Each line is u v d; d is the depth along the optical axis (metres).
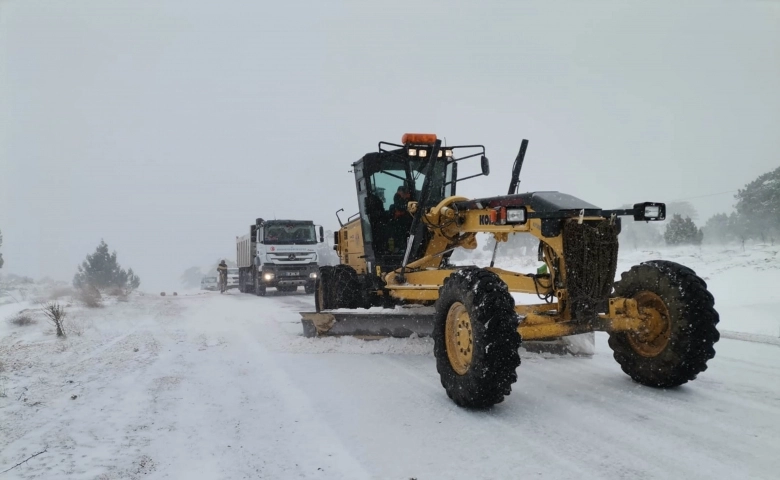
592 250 4.30
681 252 21.17
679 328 4.19
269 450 3.28
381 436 3.49
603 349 6.28
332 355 6.25
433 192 8.05
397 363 5.70
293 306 13.84
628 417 3.74
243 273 25.02
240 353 6.52
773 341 6.27
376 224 7.87
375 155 7.94
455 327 4.26
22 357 6.30
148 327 9.20
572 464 2.97
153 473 2.96
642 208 4.31
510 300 3.89
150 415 3.98
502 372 3.76
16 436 3.54
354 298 7.77
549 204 4.34
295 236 20.53
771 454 3.05
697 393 4.28
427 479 2.82
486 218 5.32
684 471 2.85
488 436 3.44
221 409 4.12
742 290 11.35
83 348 6.95
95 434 3.58
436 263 6.87
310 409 4.10
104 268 29.19
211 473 2.95
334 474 2.91
